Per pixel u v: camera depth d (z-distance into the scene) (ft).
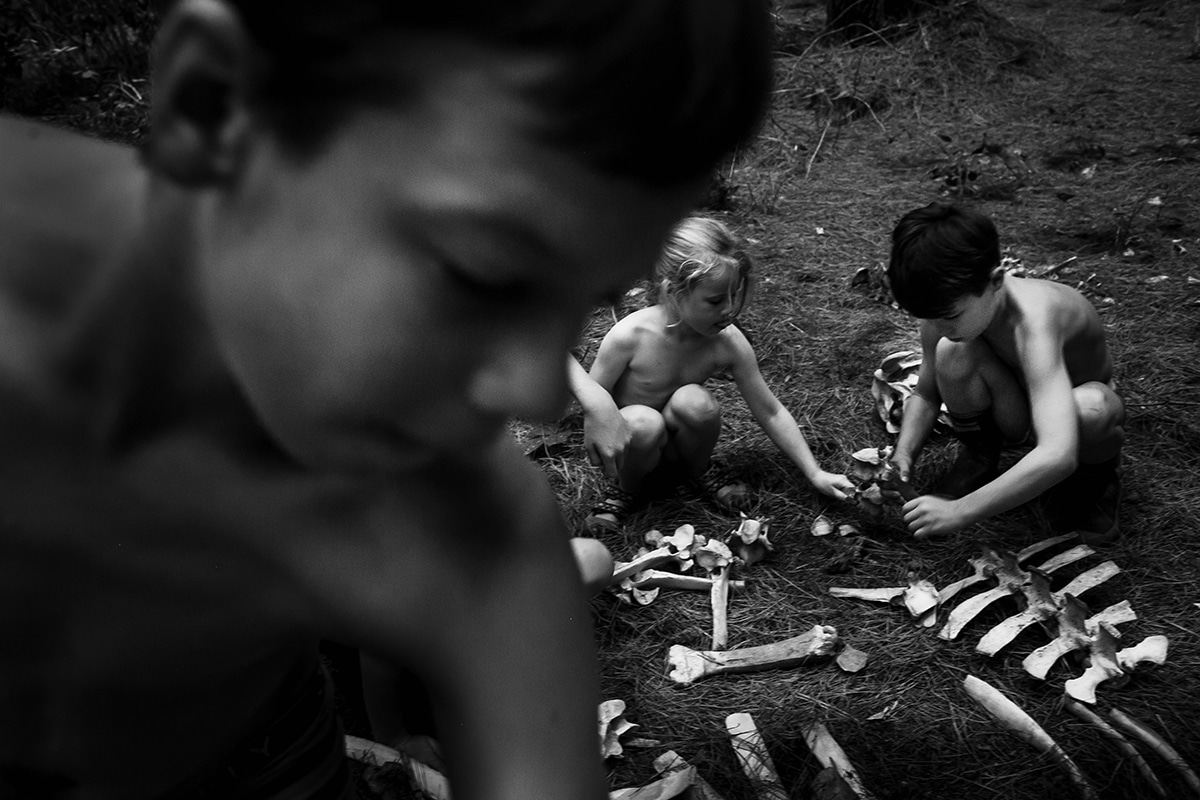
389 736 7.87
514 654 2.56
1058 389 9.25
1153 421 11.50
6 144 2.21
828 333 13.50
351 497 2.33
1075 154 19.26
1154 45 26.12
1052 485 9.39
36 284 2.10
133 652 2.56
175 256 2.02
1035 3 30.42
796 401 12.19
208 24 1.65
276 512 2.30
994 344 9.89
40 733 2.79
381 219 1.70
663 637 9.24
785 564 9.98
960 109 22.15
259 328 1.86
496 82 1.59
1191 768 7.80
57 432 2.15
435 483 2.47
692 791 7.59
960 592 9.53
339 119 1.68
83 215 2.12
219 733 3.05
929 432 10.82
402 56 1.62
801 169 19.11
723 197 17.28
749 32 1.60
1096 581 9.32
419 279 1.73
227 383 2.12
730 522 10.46
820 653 8.84
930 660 8.87
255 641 2.67
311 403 1.90
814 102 22.18
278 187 1.77
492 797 2.55
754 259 15.48
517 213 1.65
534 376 1.82
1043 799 7.62
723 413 12.03
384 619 2.47
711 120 1.61
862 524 10.32
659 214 1.75
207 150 1.77
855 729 8.23
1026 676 8.70
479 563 2.52
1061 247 15.75
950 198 17.66
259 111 1.74
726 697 8.61
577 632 2.70
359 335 1.77
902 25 25.02
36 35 22.16
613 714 8.27
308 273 1.77
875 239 16.16
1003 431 10.35
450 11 1.58
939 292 9.00
